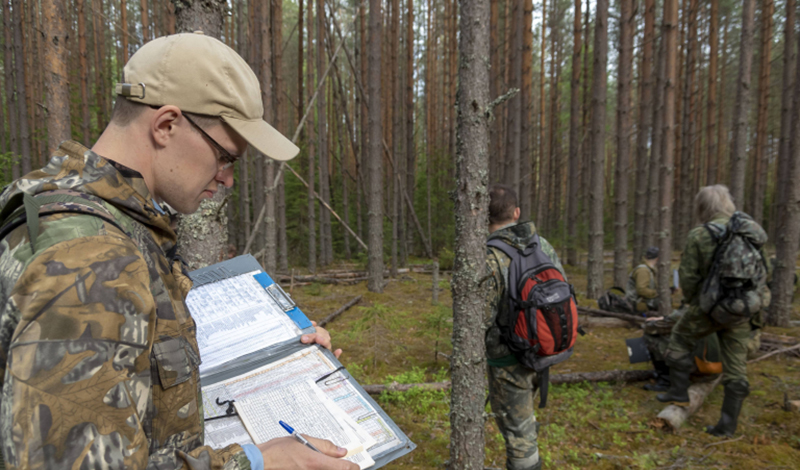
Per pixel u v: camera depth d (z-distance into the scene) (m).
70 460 0.52
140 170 0.78
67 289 0.56
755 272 3.17
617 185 8.19
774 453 3.27
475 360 2.13
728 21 15.72
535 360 2.29
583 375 4.54
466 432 2.16
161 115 0.76
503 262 2.30
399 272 11.95
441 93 20.83
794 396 4.08
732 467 3.12
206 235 2.60
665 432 3.63
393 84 12.09
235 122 0.81
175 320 0.75
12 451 0.52
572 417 3.85
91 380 0.55
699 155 16.56
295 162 13.40
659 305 6.45
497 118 12.30
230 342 1.27
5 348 0.58
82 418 0.54
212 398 1.08
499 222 2.51
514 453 2.42
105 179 0.71
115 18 14.66
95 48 13.14
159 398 0.71
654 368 4.54
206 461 0.69
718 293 3.28
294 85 20.22
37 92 11.52
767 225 17.47
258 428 0.99
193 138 0.79
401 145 14.71
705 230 3.42
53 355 0.54
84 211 0.65
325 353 1.27
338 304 8.02
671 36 6.11
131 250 0.65
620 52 7.93
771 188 19.08
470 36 1.92
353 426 1.00
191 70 0.77
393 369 4.96
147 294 0.63
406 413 3.93
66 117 3.39
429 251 14.77
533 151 17.36
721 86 16.28
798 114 5.84
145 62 0.77
